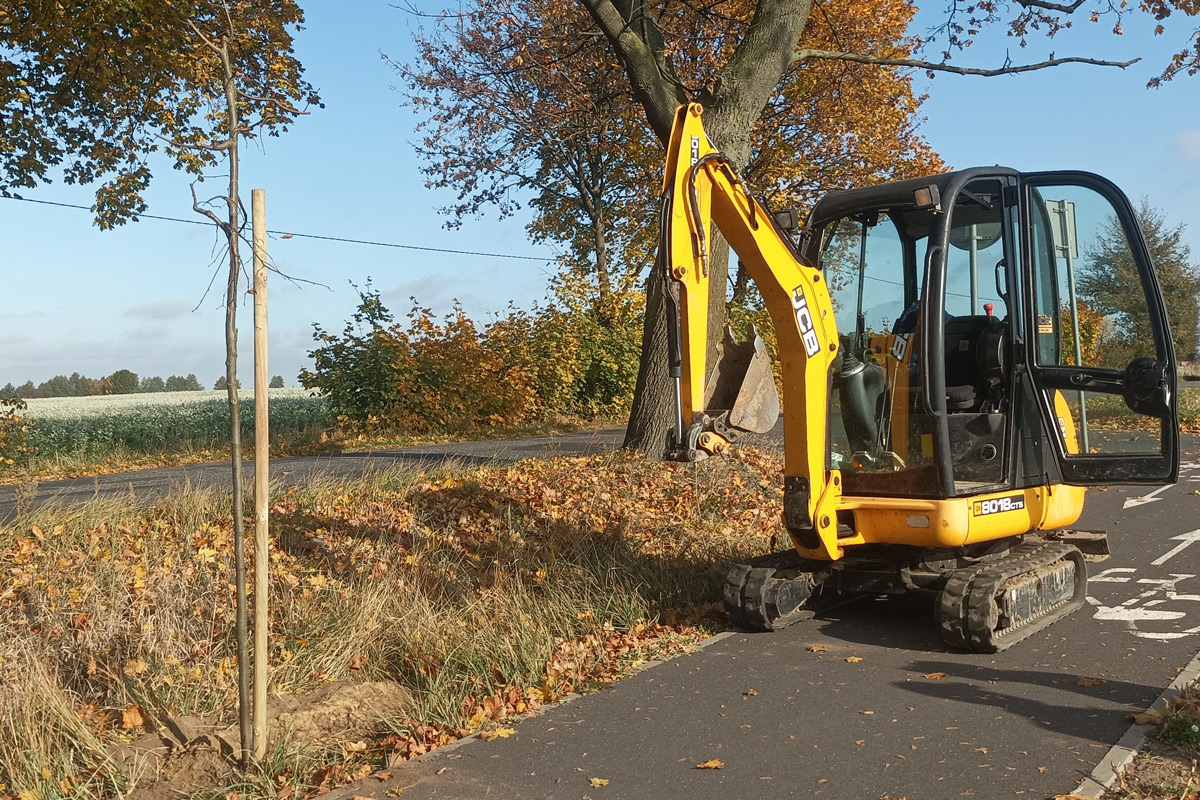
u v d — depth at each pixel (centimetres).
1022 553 662
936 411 608
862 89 2261
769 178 2641
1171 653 574
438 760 452
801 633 657
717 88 1162
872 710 496
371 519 891
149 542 780
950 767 420
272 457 1609
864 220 678
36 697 493
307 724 492
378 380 1966
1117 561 851
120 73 1459
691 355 530
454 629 620
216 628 634
